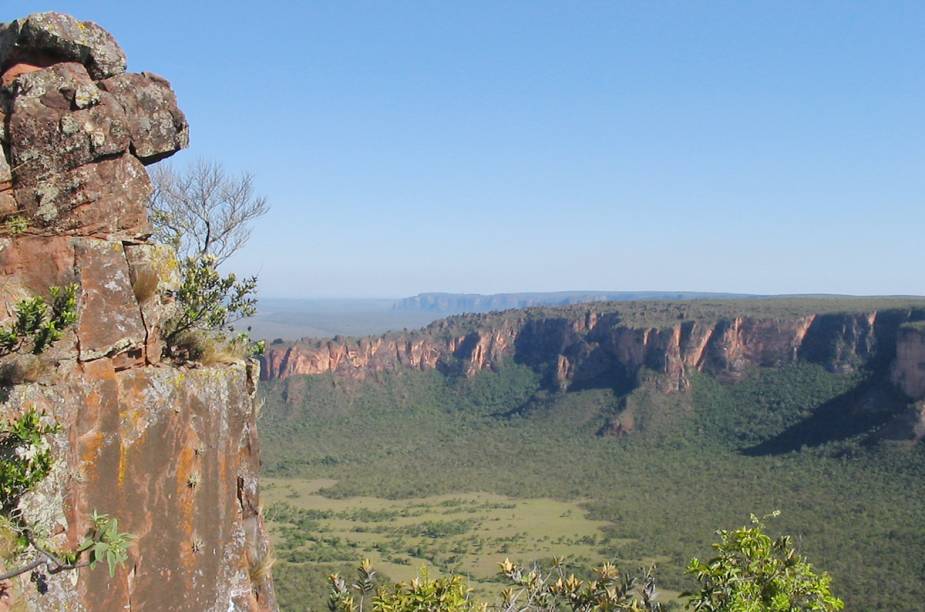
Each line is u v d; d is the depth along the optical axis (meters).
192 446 10.68
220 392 11.32
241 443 11.91
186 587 10.36
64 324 8.67
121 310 9.84
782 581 10.91
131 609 9.48
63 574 8.53
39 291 9.39
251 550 11.93
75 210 9.75
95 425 9.31
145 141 10.63
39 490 8.38
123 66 10.60
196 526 10.63
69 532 8.78
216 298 14.80
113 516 9.38
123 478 9.56
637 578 13.70
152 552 9.87
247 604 11.45
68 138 9.66
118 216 10.16
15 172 9.55
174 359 11.20
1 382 8.55
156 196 20.58
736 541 11.33
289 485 133.25
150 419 10.01
